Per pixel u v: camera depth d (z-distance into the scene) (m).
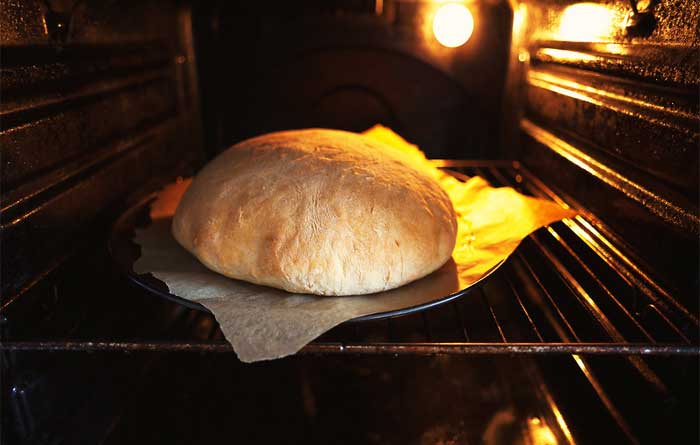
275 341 0.35
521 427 0.49
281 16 0.75
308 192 0.45
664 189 0.39
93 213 0.51
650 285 0.40
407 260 0.44
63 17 0.45
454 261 0.50
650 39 0.41
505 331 0.58
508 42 0.74
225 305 0.40
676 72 0.37
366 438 0.49
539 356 0.56
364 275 0.42
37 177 0.42
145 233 0.55
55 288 0.43
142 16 0.64
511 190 0.61
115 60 0.57
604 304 0.46
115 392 0.50
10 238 0.38
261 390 0.55
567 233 0.55
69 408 0.44
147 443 0.47
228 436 0.49
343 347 0.35
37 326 0.40
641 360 0.40
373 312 0.40
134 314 0.57
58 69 0.45
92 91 0.51
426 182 0.50
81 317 0.44
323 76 0.78
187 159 0.78
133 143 0.61
